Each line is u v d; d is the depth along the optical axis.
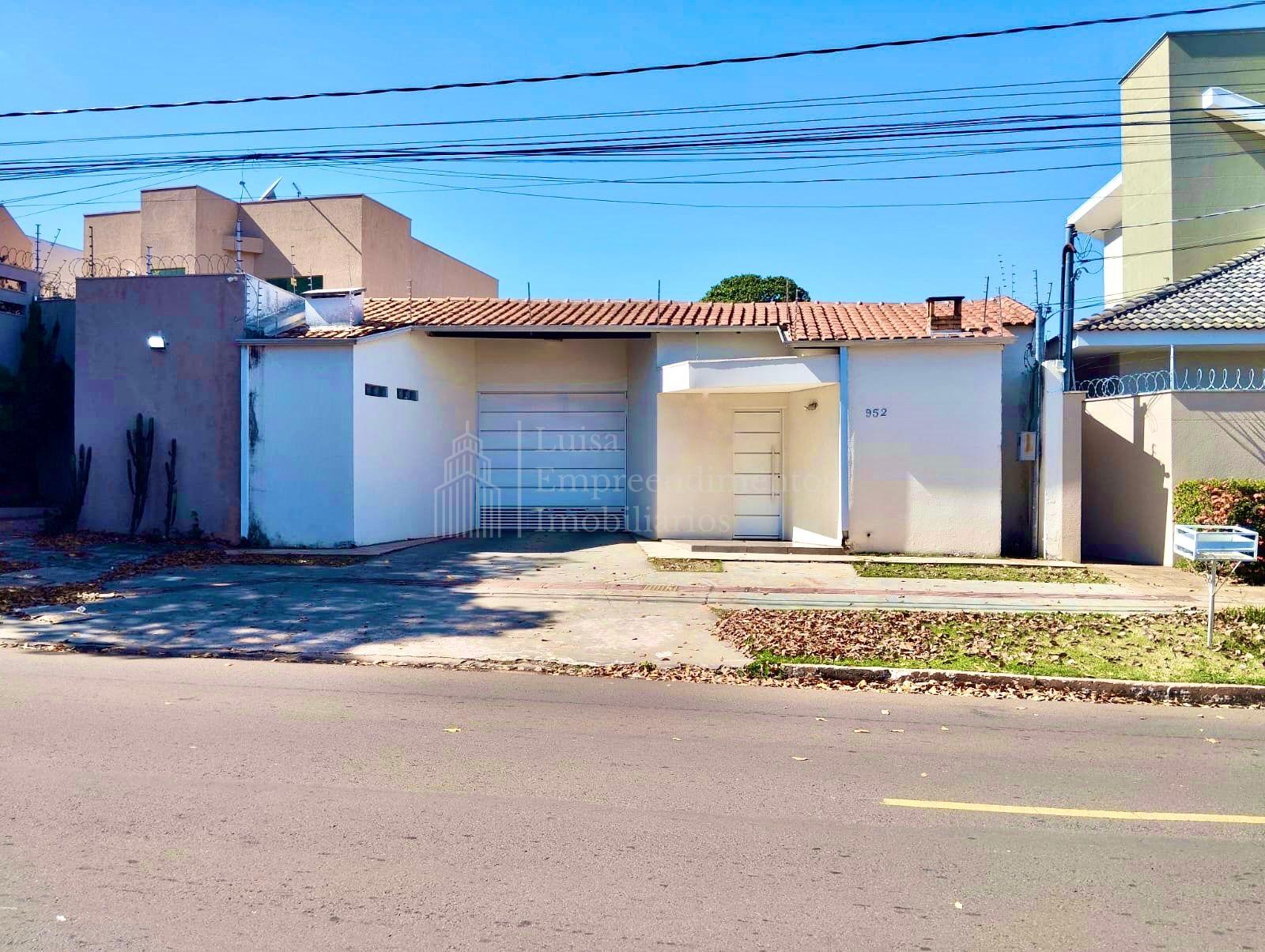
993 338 14.71
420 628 10.05
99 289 15.95
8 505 18.22
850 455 15.05
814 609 11.05
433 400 17.25
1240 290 17.02
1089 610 10.97
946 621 10.32
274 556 14.36
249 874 4.21
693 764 5.91
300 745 6.13
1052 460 14.93
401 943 3.62
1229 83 20.91
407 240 29.73
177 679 7.99
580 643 9.52
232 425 15.43
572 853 4.49
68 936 3.64
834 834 4.80
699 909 3.95
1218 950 3.69
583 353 18.33
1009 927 3.85
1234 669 8.40
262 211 27.78
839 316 17.08
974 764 6.03
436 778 5.54
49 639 9.45
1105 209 24.86
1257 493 13.06
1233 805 5.34
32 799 5.08
